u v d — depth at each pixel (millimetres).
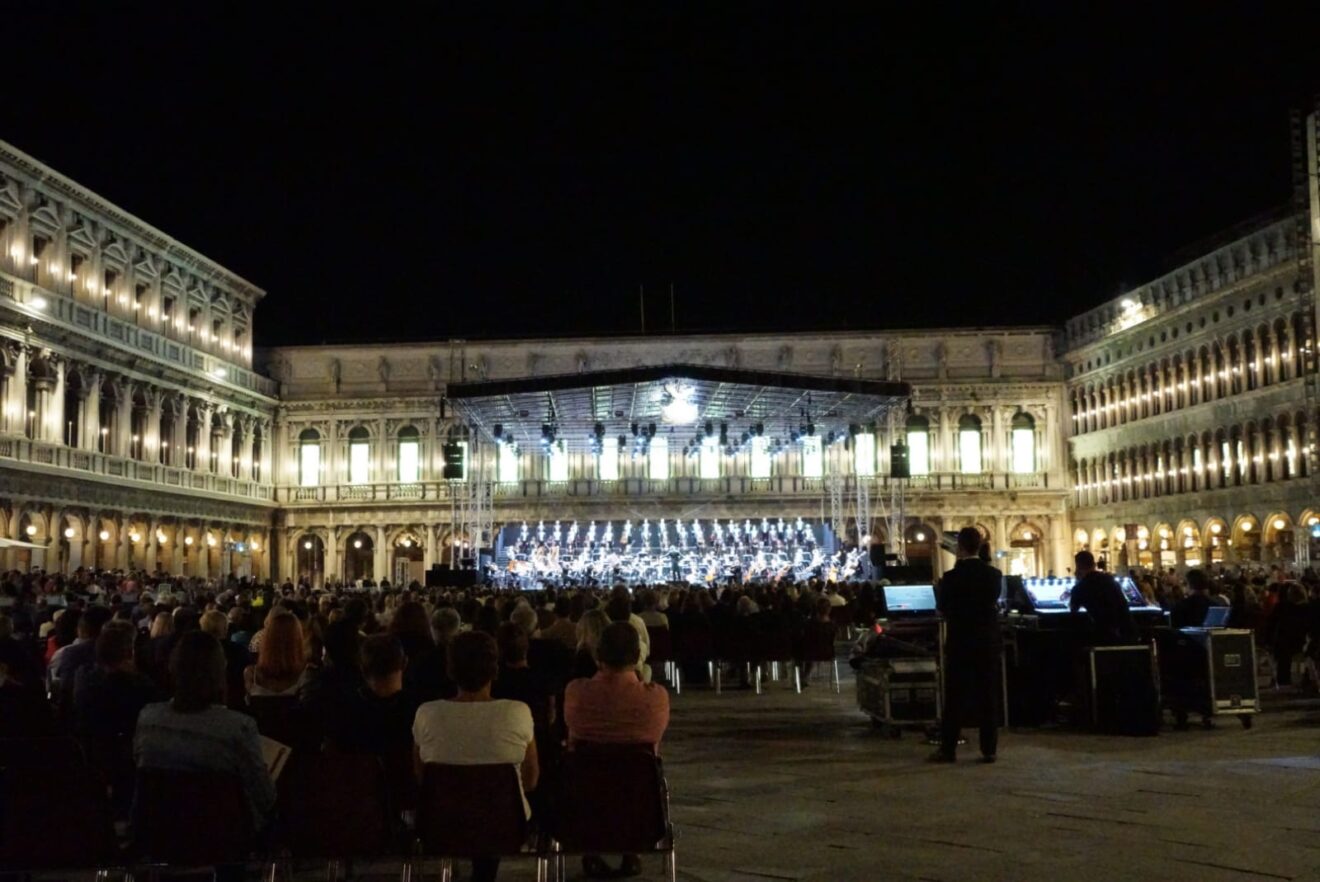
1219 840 14078
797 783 18234
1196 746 21328
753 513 90938
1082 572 23688
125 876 13117
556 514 90625
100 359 65625
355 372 92688
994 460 91438
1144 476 80250
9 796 10203
